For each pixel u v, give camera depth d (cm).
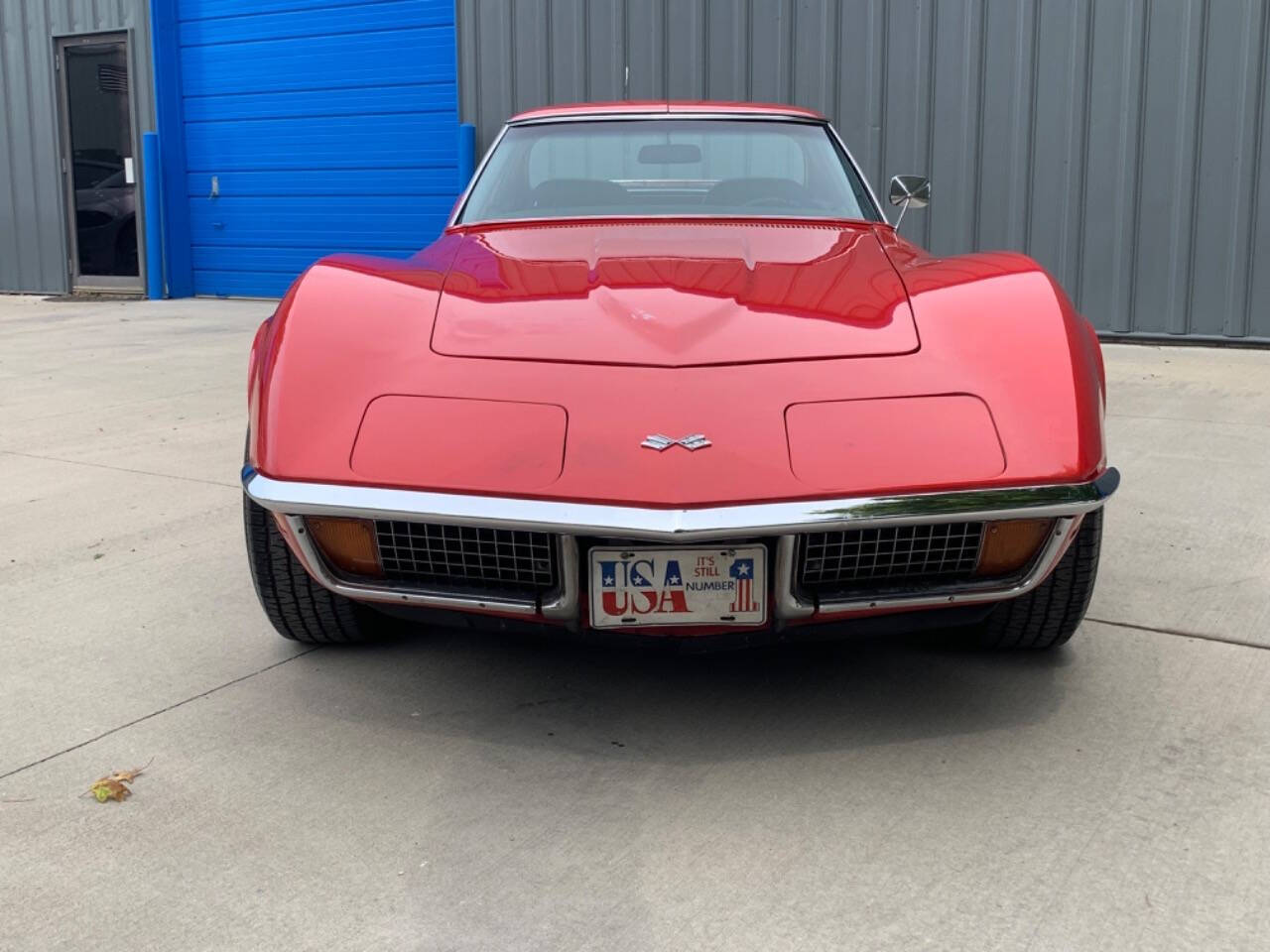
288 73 1067
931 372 207
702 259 257
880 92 758
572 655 262
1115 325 721
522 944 159
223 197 1127
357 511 197
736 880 174
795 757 212
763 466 192
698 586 197
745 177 319
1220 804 193
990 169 737
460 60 898
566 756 213
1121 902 167
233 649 265
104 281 1185
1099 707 231
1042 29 709
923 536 200
